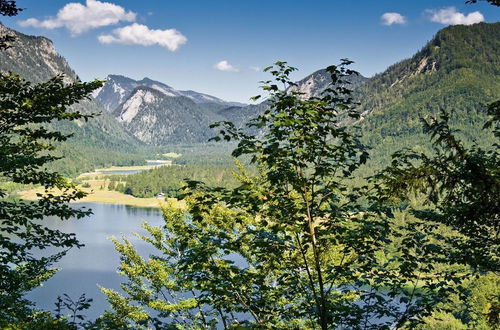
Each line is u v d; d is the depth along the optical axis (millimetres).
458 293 6898
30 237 9836
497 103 5355
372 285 7098
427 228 7547
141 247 75375
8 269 9820
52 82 10125
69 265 63781
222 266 7629
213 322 12039
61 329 6711
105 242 81938
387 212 6445
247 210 6723
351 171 6387
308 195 6582
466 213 5723
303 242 6742
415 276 7078
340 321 6699
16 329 6535
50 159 10258
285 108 6125
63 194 10297
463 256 7273
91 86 10312
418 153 5844
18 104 9555
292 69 6020
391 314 6551
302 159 6375
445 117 5355
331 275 7395
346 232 6812
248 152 6113
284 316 7578
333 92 6395
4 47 10641
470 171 5145
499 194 4930
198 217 6395
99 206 154000
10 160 9297
